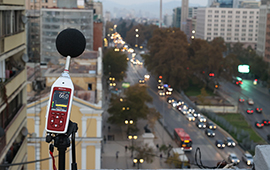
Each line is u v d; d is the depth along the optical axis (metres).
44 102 28.28
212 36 189.00
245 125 70.44
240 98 90.56
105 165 45.62
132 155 48.44
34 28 43.72
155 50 111.06
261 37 130.75
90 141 28.17
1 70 17.53
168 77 101.12
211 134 61.25
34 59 38.47
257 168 3.87
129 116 60.53
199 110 78.31
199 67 101.81
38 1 88.19
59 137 2.91
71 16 88.19
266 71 105.75
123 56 97.31
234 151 54.34
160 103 84.25
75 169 2.95
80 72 39.69
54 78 36.66
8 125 16.50
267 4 125.94
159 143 56.50
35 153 27.62
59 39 2.97
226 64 101.69
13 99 18.53
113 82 90.50
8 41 16.95
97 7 157.88
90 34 92.44
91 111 28.02
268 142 60.25
